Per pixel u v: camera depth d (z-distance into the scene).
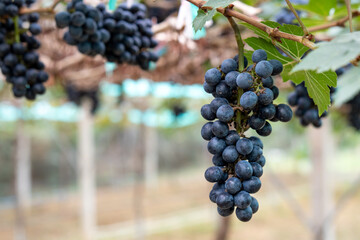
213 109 1.12
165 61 3.15
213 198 1.09
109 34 1.70
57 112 9.16
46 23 2.72
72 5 1.58
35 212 14.26
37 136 18.42
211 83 1.13
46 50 3.07
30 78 1.81
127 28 1.72
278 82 2.58
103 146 22.98
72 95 4.77
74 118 10.68
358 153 29.39
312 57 0.87
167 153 28.19
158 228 12.20
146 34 1.87
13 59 1.76
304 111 1.86
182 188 20.89
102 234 11.38
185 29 2.42
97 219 13.30
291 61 1.29
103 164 22.98
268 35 1.19
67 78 3.74
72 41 1.67
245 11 2.12
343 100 0.73
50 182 20.19
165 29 2.48
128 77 3.53
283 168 25.31
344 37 0.90
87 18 1.57
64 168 20.19
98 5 1.71
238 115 1.11
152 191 19.31
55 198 17.64
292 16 2.19
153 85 4.36
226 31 2.74
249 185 1.05
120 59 1.85
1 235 10.91
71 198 17.55
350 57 0.82
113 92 6.68
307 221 5.04
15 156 8.48
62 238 10.59
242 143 1.05
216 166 1.10
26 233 11.02
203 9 1.24
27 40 1.82
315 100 1.32
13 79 1.82
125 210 14.91
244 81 1.05
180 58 3.08
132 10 1.80
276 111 1.15
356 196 17.42
